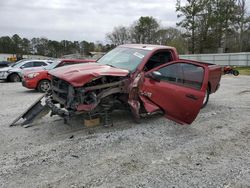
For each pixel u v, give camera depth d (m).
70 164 4.16
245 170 4.11
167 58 7.05
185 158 4.49
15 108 8.10
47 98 5.98
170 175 3.90
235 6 52.56
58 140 5.14
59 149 4.71
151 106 5.85
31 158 4.34
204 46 54.00
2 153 4.52
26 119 6.14
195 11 52.66
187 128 6.11
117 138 5.30
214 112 7.69
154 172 3.97
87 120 5.88
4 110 7.81
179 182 3.71
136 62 6.18
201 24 53.53
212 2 52.72
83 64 6.16
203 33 53.53
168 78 5.98
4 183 3.58
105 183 3.64
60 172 3.91
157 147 4.92
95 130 5.75
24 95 10.89
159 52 6.80
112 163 4.23
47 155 4.46
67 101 5.39
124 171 3.98
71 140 5.14
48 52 93.44
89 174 3.87
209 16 52.62
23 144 4.93
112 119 6.56
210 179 3.82
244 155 4.68
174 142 5.21
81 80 5.12
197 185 3.65
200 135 5.67
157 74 5.83
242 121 6.80
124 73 5.68
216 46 54.19
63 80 5.37
